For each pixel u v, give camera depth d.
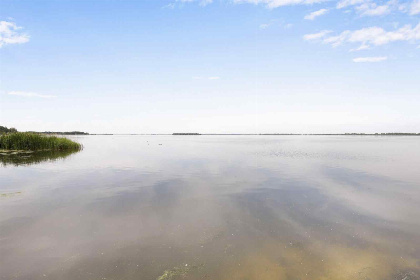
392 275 4.48
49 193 10.00
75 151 30.78
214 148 39.03
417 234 6.12
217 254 5.22
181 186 11.35
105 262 4.89
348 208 8.12
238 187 11.16
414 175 13.99
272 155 26.09
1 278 4.34
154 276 4.46
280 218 7.25
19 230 6.30
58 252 5.23
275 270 4.64
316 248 5.46
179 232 6.29
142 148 39.06
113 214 7.55
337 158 22.88
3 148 28.41
